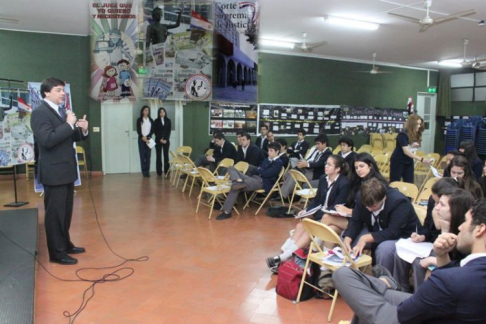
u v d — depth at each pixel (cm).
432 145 1342
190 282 334
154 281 336
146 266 368
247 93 660
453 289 142
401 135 498
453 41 835
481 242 150
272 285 330
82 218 529
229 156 701
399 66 1220
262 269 364
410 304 154
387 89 1209
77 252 399
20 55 798
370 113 1186
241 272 357
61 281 332
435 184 265
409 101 1258
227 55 645
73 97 851
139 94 684
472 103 1263
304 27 725
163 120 879
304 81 1066
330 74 1101
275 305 296
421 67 1257
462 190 220
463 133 1177
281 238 455
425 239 283
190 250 412
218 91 661
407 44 873
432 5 584
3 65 788
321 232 278
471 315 141
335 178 385
